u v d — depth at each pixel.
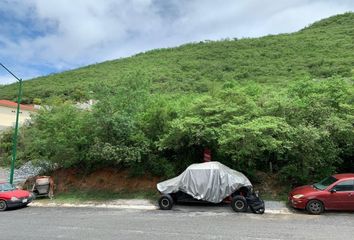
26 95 58.44
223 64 59.16
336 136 16.45
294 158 17.19
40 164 20.98
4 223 12.06
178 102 19.56
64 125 19.53
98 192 18.52
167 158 19.44
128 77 20.00
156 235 9.71
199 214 13.05
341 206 12.82
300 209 13.62
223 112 16.61
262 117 16.17
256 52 66.19
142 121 19.02
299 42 68.56
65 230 10.59
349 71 39.47
